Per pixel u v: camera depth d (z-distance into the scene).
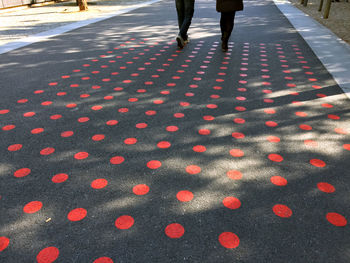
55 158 2.41
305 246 1.62
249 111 3.24
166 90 3.90
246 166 2.30
